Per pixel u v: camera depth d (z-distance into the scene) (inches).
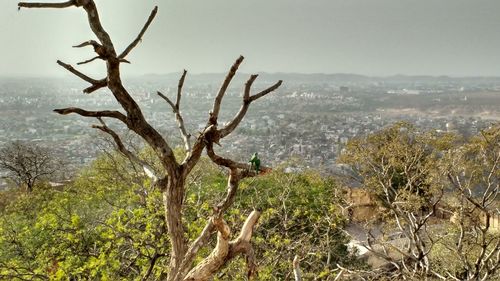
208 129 206.1
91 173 868.0
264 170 224.4
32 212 706.8
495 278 590.9
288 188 682.2
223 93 207.3
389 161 655.1
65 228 478.0
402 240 819.4
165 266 425.7
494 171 557.3
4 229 533.6
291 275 507.2
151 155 620.7
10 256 493.4
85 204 626.5
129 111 191.5
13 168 1161.4
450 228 679.1
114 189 679.1
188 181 613.6
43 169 1255.5
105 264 424.8
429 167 616.1
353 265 676.1
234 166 216.1
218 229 211.5
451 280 553.3
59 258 454.0
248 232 225.9
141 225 484.4
